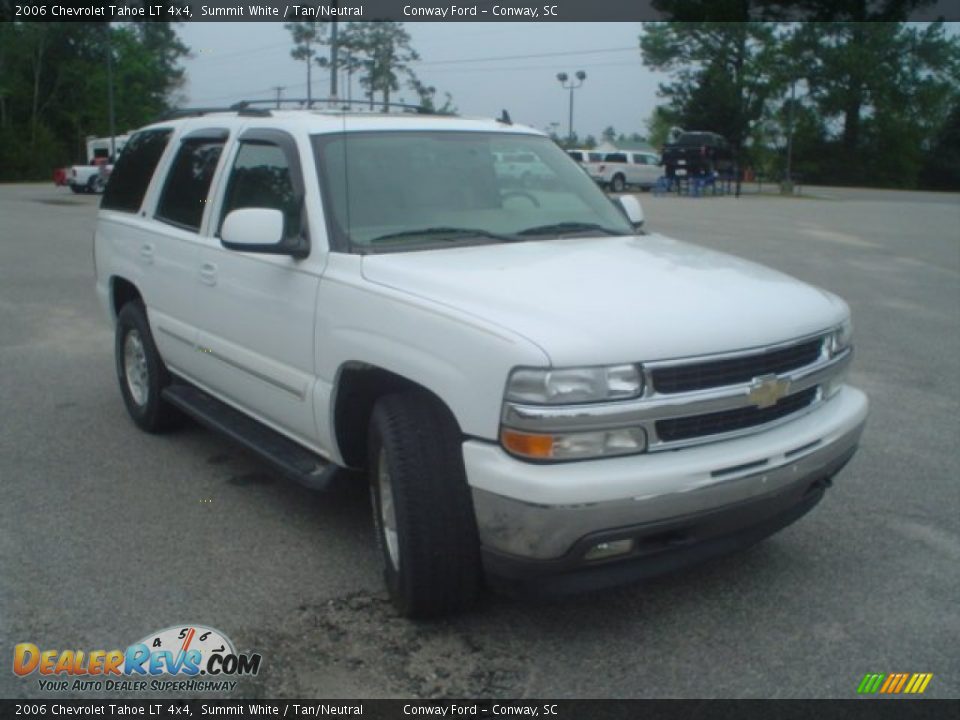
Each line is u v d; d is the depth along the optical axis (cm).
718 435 340
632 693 332
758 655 355
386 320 369
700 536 340
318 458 444
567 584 328
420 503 350
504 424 320
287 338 434
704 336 334
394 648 360
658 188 4138
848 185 6200
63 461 563
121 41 7425
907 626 376
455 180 466
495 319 332
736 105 6044
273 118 489
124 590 403
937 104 6106
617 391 318
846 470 550
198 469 552
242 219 414
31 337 911
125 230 613
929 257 1568
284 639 366
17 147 6600
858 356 841
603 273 382
